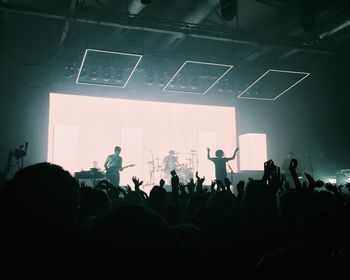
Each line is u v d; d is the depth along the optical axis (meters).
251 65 12.21
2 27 9.81
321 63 12.84
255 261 1.91
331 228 1.33
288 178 11.55
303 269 1.31
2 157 11.86
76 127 12.90
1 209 1.00
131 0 8.90
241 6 10.13
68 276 0.96
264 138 14.82
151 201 3.15
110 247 0.92
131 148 13.41
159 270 0.92
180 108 14.19
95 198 2.33
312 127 13.69
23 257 0.99
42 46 11.68
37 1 9.07
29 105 12.43
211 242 1.91
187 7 8.92
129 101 13.64
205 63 9.62
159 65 11.27
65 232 1.00
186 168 12.31
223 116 14.66
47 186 1.00
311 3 8.36
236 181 12.31
